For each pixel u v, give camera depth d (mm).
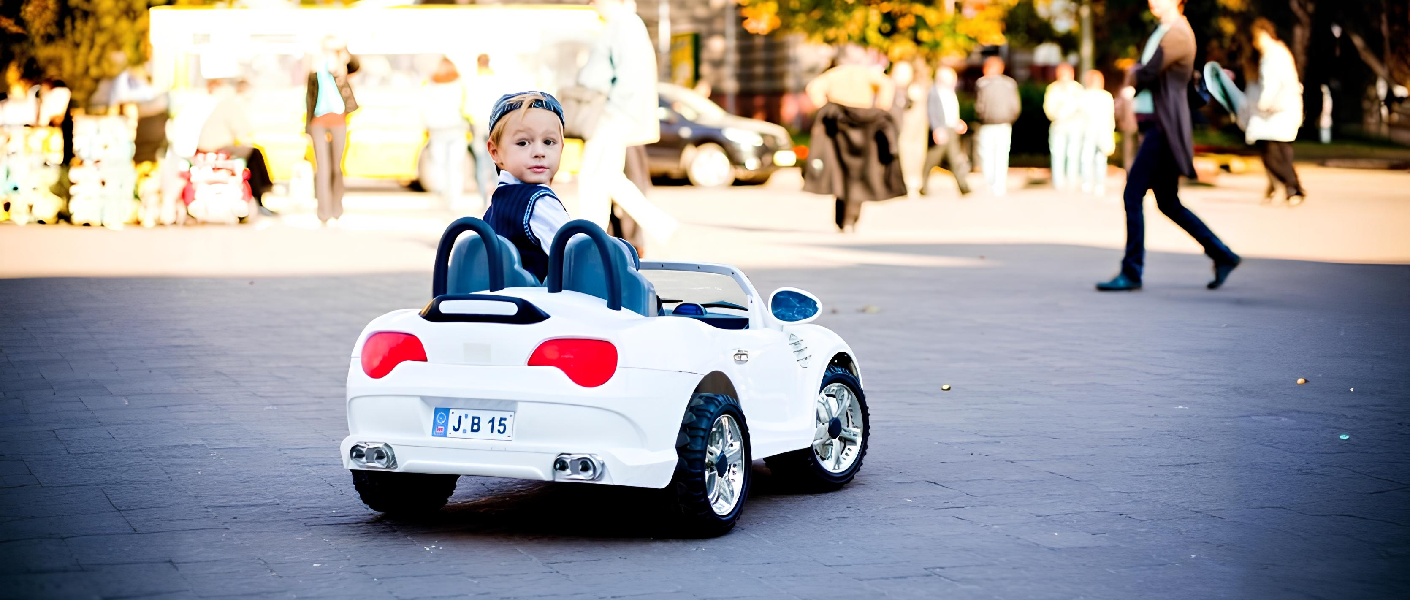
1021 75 46625
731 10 48406
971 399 9148
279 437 7918
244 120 21734
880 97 20359
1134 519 6309
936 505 6578
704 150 31031
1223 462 7395
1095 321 12406
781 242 19109
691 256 17219
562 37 23234
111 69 23672
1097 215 23828
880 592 5250
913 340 11453
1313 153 39656
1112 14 42000
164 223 21391
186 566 5527
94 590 5191
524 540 5965
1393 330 11766
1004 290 14484
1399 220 22000
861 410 7129
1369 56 41750
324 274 15469
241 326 11875
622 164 14750
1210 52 40562
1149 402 9008
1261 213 23406
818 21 33219
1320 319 12391
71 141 21609
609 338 5672
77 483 6832
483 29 22984
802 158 36281
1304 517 6340
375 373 5875
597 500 6680
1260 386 9492
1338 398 9078
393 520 6285
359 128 24453
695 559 5684
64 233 19984
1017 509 6496
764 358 6422
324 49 21016
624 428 5656
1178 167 14203
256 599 5125
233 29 23391
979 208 25281
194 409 8617
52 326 11773
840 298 13820
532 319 5727
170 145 21375
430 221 22109
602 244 5875
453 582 5352
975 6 33750
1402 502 6594
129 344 10945
